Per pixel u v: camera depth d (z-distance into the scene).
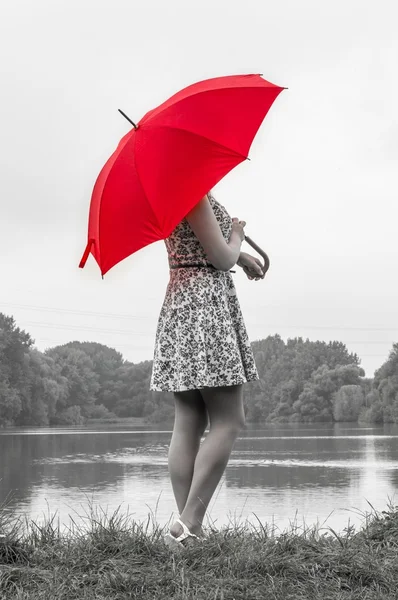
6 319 130.50
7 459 61.16
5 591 2.94
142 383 192.50
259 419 186.25
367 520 4.16
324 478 41.53
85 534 3.71
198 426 4.07
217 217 3.94
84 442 92.50
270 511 22.55
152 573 3.13
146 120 3.55
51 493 31.97
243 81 3.67
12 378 131.50
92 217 3.69
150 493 31.61
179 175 3.51
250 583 3.06
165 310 3.98
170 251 4.00
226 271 3.96
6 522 3.75
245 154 3.60
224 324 3.90
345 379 176.88
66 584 3.01
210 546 3.46
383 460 58.84
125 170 3.50
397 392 155.62
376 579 3.13
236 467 51.19
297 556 3.38
